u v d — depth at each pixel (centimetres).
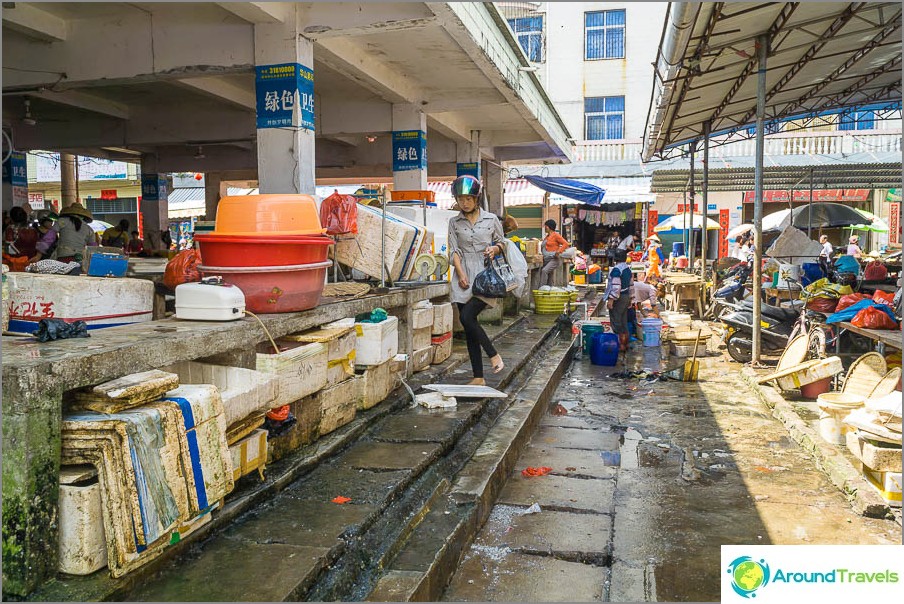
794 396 742
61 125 1334
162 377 286
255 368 388
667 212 2555
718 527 422
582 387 838
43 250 889
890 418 441
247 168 1639
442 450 463
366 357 518
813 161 2192
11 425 238
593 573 363
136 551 256
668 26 770
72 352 272
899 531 415
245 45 722
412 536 357
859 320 657
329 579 289
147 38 750
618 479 510
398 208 772
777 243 1081
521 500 465
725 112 1446
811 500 468
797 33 870
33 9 723
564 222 2648
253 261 407
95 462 257
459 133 1522
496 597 337
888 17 866
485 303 628
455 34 727
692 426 658
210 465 297
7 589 239
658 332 1148
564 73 2633
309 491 372
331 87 1103
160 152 1684
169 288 485
